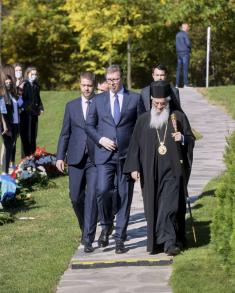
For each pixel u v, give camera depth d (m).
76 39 49.69
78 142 11.09
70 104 11.23
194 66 47.31
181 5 41.81
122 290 9.05
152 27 43.78
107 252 10.76
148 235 10.27
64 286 9.36
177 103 10.49
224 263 9.13
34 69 19.44
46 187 16.70
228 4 41.72
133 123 10.84
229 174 9.47
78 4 44.78
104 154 10.70
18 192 14.91
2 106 16.67
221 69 46.94
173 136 10.26
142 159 10.38
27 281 9.62
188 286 8.82
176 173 10.25
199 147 21.19
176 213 10.23
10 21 49.88
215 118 26.34
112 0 43.25
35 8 49.50
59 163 11.26
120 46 47.03
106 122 10.77
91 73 11.21
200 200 13.74
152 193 10.26
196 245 10.66
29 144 19.55
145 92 10.82
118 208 10.77
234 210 8.83
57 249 11.17
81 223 11.44
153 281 9.34
